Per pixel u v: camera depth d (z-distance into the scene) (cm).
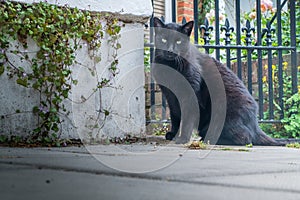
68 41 370
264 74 588
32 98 358
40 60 359
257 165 213
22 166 183
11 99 349
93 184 135
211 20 719
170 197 116
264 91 582
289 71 578
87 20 380
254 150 350
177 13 820
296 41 603
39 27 354
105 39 396
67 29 371
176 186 136
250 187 141
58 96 359
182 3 816
